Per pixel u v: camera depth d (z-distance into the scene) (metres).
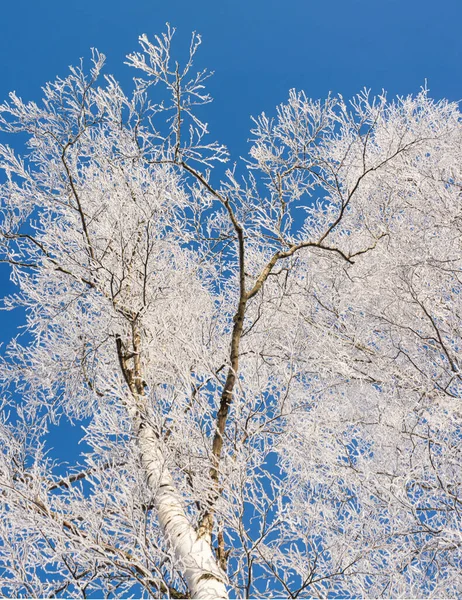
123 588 3.37
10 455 4.12
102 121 5.17
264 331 5.01
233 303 5.94
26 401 5.70
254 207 5.48
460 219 5.09
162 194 4.88
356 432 4.96
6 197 5.45
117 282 5.06
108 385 4.13
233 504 3.38
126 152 5.32
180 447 3.83
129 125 5.07
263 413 3.96
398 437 4.63
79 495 3.40
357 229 5.99
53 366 5.54
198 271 6.08
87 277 5.32
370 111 5.36
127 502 3.27
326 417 4.53
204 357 4.17
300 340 4.88
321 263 5.85
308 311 5.79
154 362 5.04
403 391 4.88
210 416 3.87
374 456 4.74
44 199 5.53
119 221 4.86
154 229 4.91
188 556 3.12
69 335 5.59
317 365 5.09
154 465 3.92
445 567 4.00
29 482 3.65
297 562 3.46
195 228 5.51
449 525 3.99
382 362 5.11
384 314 5.21
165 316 4.92
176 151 4.57
